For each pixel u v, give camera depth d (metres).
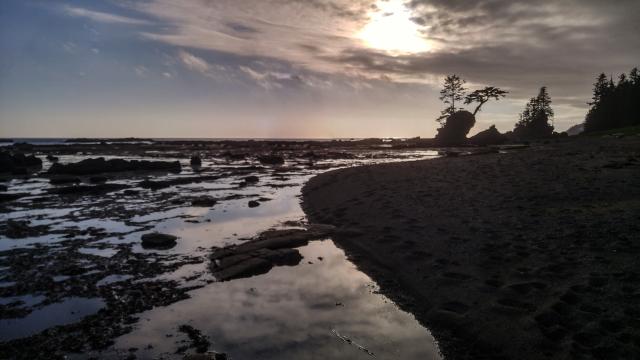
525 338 6.05
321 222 14.69
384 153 60.84
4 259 10.73
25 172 33.59
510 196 14.23
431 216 12.70
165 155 61.81
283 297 8.34
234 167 39.94
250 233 13.48
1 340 6.60
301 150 76.38
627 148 28.12
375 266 9.89
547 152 29.78
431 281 8.45
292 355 6.16
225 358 6.05
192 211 17.27
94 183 27.48
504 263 8.58
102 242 12.42
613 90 81.44
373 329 6.97
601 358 5.33
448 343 6.44
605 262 7.83
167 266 10.21
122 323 7.19
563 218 10.88
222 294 8.48
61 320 7.29
